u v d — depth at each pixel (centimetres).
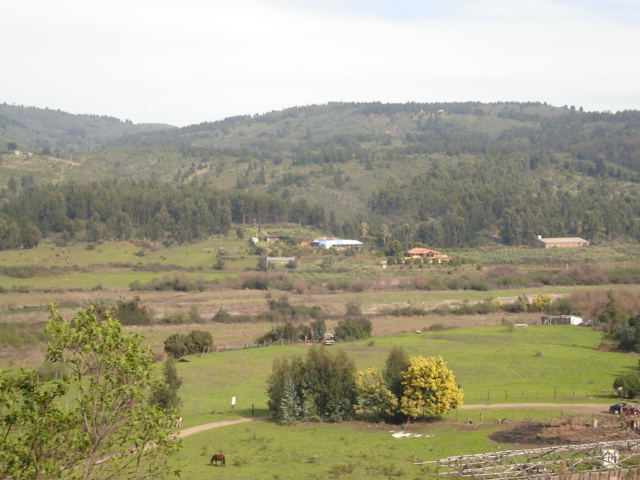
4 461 2747
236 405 7888
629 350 10869
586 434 5897
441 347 11319
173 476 4912
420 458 5462
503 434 6069
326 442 6166
